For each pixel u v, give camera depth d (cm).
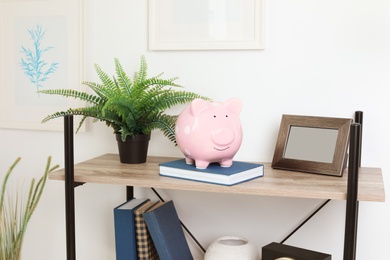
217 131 122
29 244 177
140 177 127
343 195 111
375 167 140
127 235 139
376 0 137
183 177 125
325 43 142
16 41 169
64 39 163
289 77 145
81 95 143
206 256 135
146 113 141
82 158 167
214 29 148
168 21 152
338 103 142
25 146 173
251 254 132
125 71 159
